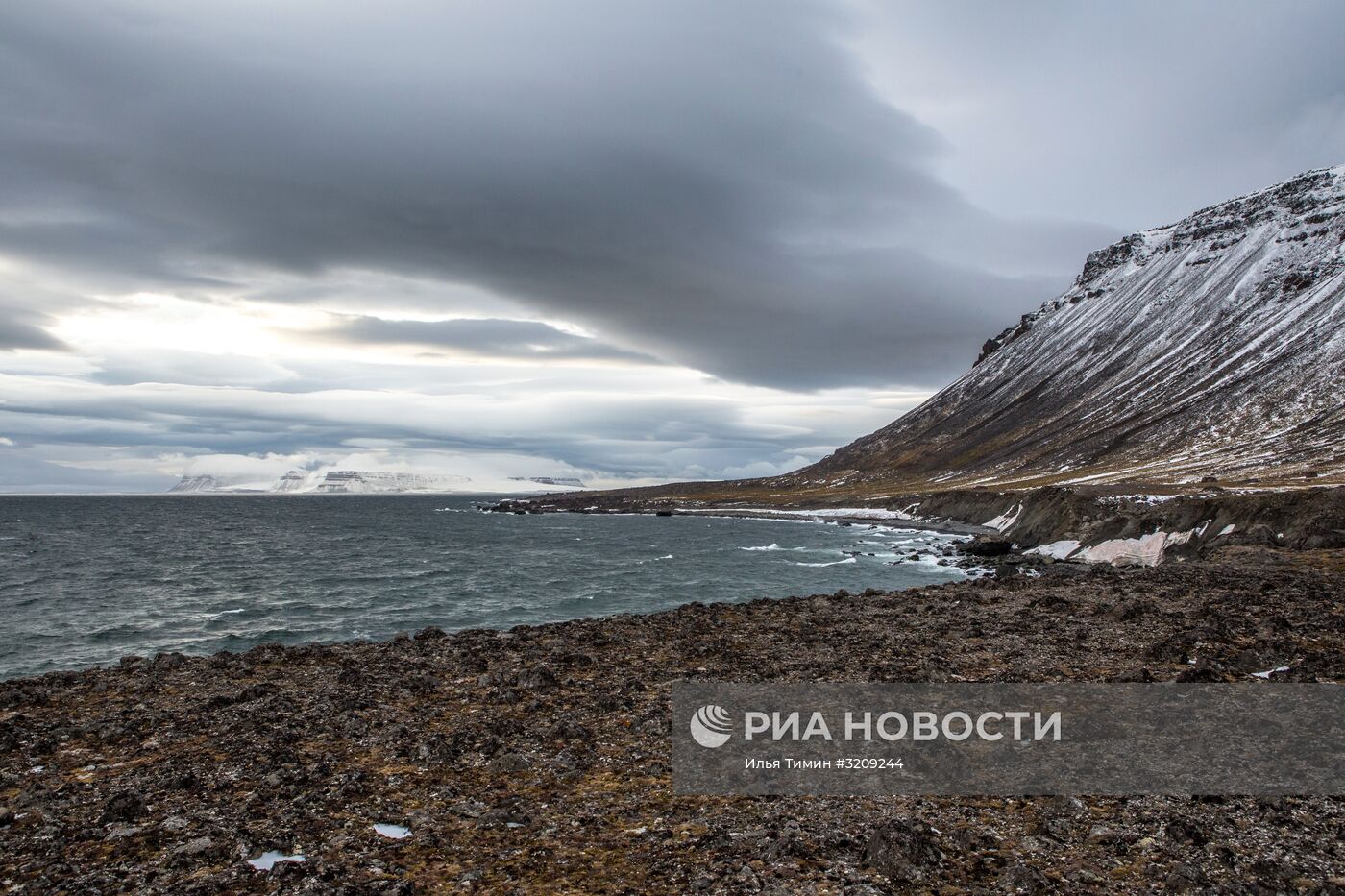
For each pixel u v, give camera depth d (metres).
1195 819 12.22
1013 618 30.25
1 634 42.28
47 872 10.48
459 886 10.20
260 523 173.50
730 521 195.50
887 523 157.88
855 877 10.35
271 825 12.06
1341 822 12.00
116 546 104.31
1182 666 21.34
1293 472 108.12
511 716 18.16
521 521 199.50
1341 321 185.25
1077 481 145.50
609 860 11.02
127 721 17.80
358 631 42.56
